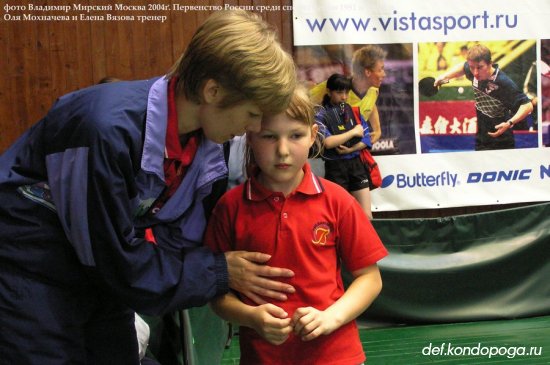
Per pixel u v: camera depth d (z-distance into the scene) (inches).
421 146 173.5
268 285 58.4
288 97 51.0
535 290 152.6
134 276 51.1
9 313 51.3
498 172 176.6
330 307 58.9
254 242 60.4
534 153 177.2
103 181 48.0
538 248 152.9
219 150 59.7
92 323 58.6
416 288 150.9
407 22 169.9
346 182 162.7
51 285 52.8
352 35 168.4
